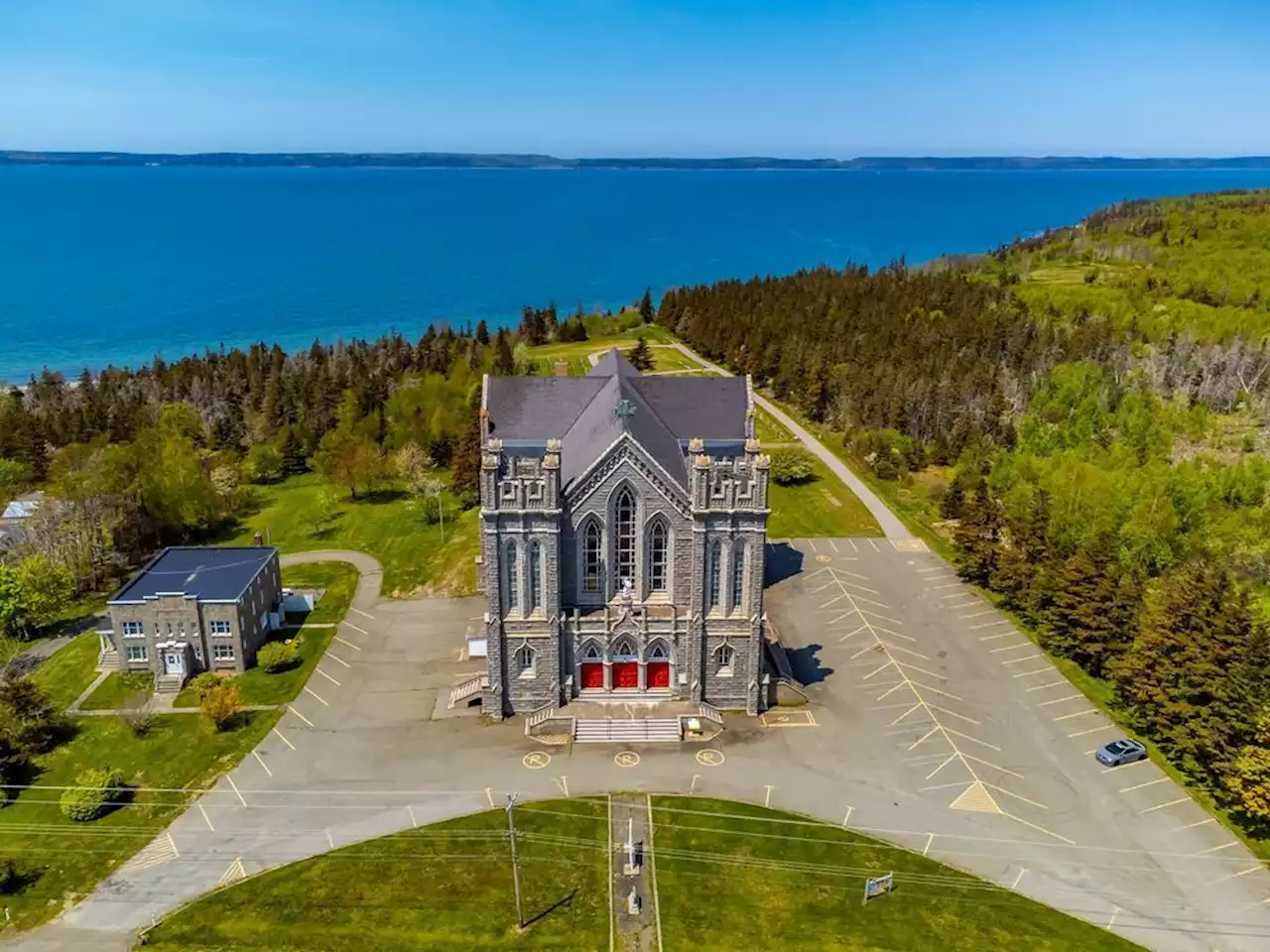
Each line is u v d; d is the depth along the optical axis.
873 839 67.75
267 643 96.50
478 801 71.62
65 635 99.75
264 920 59.91
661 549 82.00
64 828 68.62
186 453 135.50
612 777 74.62
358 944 58.06
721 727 81.56
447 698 86.19
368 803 71.38
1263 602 91.88
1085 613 89.81
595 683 84.62
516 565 79.31
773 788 73.38
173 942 58.19
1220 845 67.38
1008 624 101.44
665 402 99.00
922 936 59.00
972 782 74.12
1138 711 81.69
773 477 143.75
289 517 138.38
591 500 79.25
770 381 199.75
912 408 165.50
